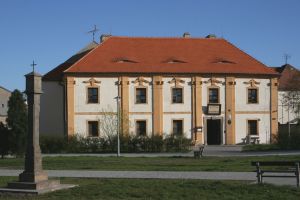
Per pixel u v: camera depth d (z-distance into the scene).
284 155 41.44
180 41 72.19
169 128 65.88
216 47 71.88
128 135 55.12
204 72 66.56
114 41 70.62
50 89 71.50
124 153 51.38
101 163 35.00
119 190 19.36
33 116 21.03
